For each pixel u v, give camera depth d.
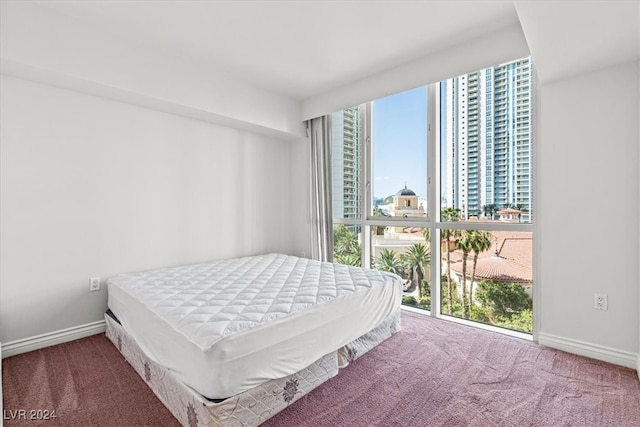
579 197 2.16
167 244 3.04
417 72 2.84
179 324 1.58
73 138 2.45
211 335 1.41
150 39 2.48
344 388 1.81
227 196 3.55
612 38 1.67
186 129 3.17
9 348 2.18
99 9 2.10
